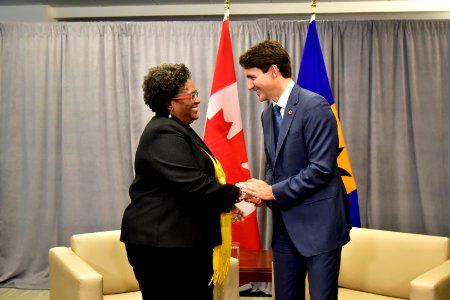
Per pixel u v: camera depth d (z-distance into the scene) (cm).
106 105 447
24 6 511
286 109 215
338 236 211
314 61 362
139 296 315
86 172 451
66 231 451
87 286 275
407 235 321
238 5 501
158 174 197
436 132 429
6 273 454
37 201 453
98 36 446
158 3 503
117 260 327
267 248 436
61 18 520
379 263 320
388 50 432
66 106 449
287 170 216
